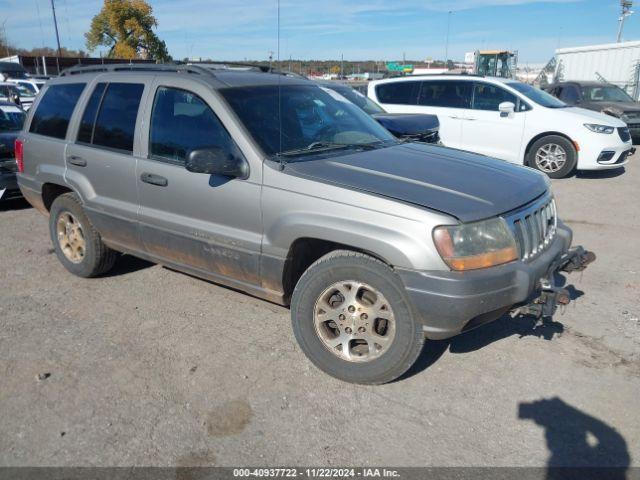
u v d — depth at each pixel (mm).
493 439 2859
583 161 9258
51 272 5203
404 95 10625
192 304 4453
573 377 3396
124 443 2838
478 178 3420
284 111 3889
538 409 3096
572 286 4789
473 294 2883
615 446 2801
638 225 6750
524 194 3348
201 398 3207
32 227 6891
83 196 4527
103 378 3410
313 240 3357
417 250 2906
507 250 3018
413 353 3102
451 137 10250
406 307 3031
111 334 3967
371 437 2879
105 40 47062
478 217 2965
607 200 8055
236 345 3799
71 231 4930
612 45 20797
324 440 2859
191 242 3850
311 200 3230
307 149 3689
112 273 5129
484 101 9883
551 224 3596
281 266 3420
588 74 21922
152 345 3805
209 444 2832
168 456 2748
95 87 4562
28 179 5113
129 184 4172
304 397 3213
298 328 3420
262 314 4266
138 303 4484
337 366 3328
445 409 3102
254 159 3469
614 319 4156
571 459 2717
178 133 3896
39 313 4316
